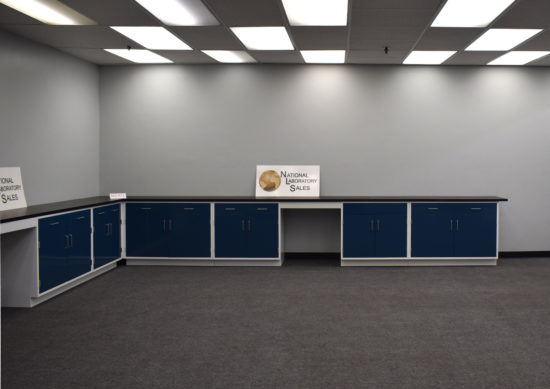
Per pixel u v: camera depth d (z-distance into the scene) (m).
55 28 4.44
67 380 2.71
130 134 6.36
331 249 6.36
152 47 5.25
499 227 6.31
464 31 4.48
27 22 4.25
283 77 6.24
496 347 3.21
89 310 4.06
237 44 5.09
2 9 3.88
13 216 3.86
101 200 5.58
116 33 4.64
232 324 3.69
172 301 4.33
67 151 5.58
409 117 6.24
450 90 6.21
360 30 4.47
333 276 5.31
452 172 6.27
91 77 6.14
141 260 5.94
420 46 5.11
